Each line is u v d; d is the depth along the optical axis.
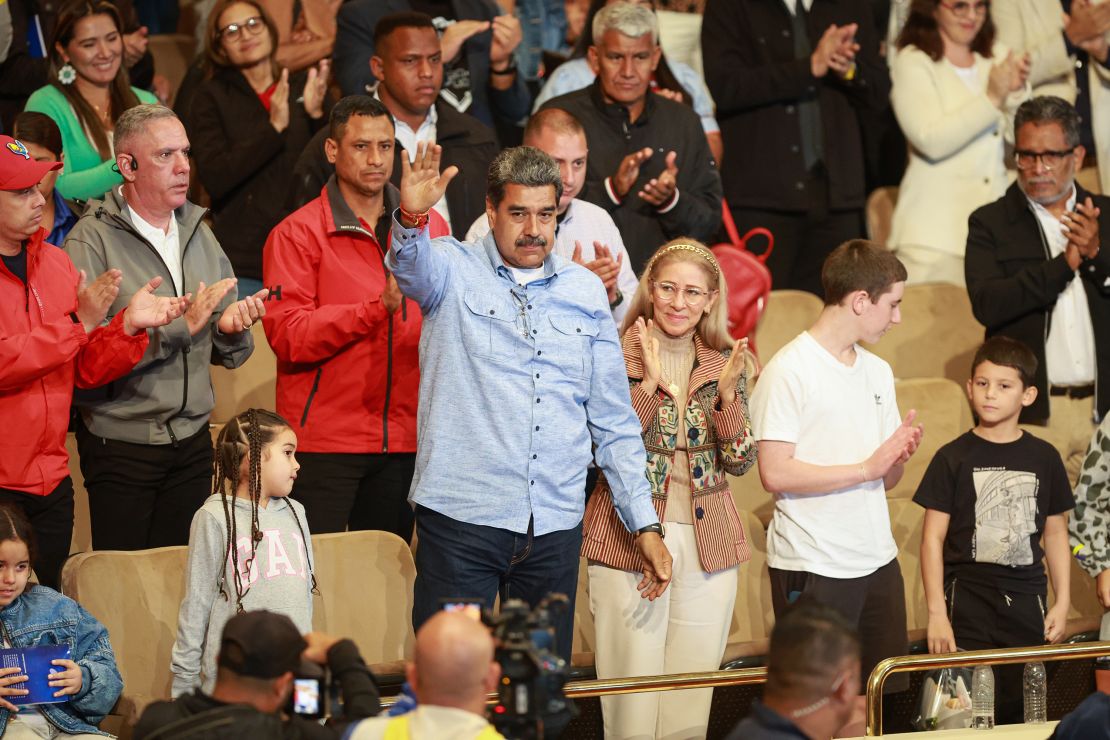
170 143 14.05
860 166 21.61
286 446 12.57
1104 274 18.52
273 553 12.45
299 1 21.36
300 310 14.64
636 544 13.31
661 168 18.44
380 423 14.87
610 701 13.65
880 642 14.26
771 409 13.89
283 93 18.45
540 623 8.98
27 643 12.27
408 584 14.68
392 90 17.19
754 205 21.11
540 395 12.23
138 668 13.47
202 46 21.56
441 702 8.31
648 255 17.89
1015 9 23.22
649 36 18.14
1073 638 16.47
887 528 14.30
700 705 13.90
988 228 19.00
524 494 12.16
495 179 12.18
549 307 12.38
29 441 13.31
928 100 21.64
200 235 14.77
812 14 21.25
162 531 14.60
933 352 20.88
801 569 13.89
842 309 13.96
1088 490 15.55
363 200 14.95
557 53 22.94
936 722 14.94
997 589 15.25
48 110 17.09
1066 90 23.45
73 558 13.41
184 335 13.91
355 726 8.45
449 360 12.20
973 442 15.55
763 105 21.02
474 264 12.33
